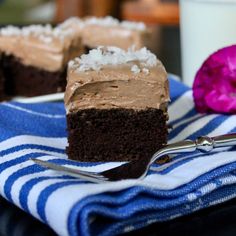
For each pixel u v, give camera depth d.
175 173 0.37
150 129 0.42
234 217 0.36
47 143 0.43
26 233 0.35
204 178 0.36
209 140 0.40
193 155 0.40
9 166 0.38
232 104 0.47
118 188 0.34
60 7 0.99
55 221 0.33
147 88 0.41
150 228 0.35
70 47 0.67
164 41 0.80
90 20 0.76
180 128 0.46
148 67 0.43
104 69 0.42
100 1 0.93
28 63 0.68
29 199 0.35
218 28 0.55
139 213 0.34
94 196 0.33
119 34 0.71
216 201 0.37
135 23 0.75
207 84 0.48
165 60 0.73
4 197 0.37
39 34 0.69
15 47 0.68
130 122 0.42
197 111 0.49
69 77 0.42
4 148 0.41
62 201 0.33
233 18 0.54
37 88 0.68
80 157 0.42
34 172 0.37
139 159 0.40
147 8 0.91
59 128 0.45
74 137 0.42
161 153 0.39
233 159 0.38
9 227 0.35
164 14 0.88
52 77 0.67
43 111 0.47
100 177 0.36
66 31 0.70
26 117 0.46
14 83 0.69
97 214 0.33
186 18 0.56
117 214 0.33
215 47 0.55
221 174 0.37
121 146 0.42
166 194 0.35
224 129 0.45
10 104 0.47
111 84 0.41
